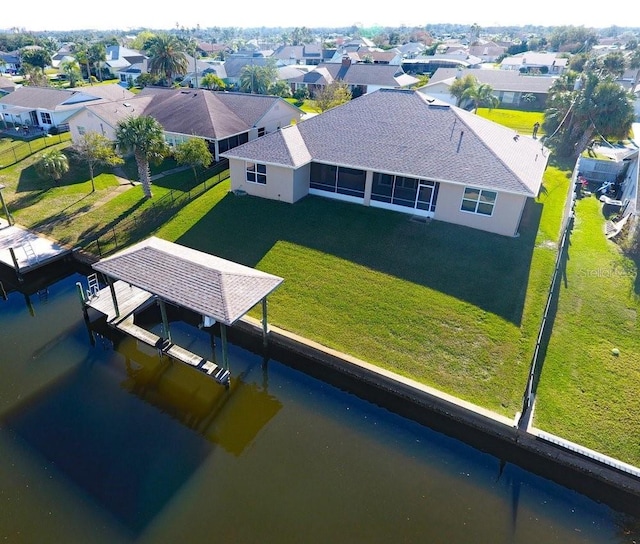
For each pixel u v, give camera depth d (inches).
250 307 583.2
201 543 431.5
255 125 1475.1
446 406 567.2
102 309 741.3
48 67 4082.2
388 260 837.8
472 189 903.7
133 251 678.5
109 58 3750.0
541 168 1010.7
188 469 506.3
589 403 566.9
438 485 499.5
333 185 1071.6
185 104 1521.9
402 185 987.9
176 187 1205.1
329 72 2881.4
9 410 582.2
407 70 3976.4
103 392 619.5
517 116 2257.6
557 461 515.2
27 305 821.2
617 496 491.2
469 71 2768.2
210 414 586.6
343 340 668.1
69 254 939.3
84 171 1350.9
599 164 1328.7
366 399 615.2
